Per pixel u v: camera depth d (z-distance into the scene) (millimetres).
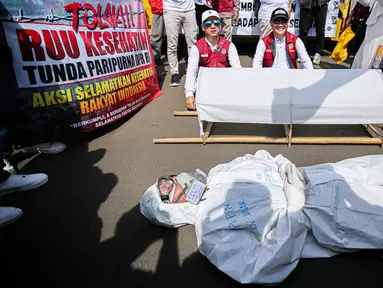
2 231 2186
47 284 1788
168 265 1886
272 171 2229
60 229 2193
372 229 1805
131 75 3971
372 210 1863
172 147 3238
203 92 3139
